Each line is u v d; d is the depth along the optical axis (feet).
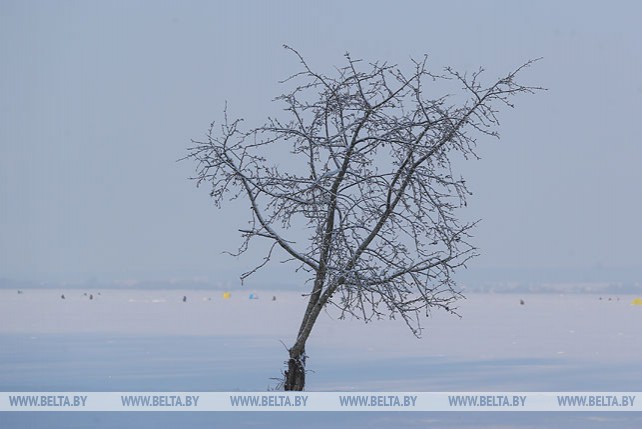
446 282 60.75
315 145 61.26
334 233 60.95
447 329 162.81
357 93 62.03
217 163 60.34
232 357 104.53
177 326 171.12
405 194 60.90
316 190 61.16
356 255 60.85
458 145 60.29
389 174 61.46
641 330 174.19
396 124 61.52
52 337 136.05
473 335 147.33
